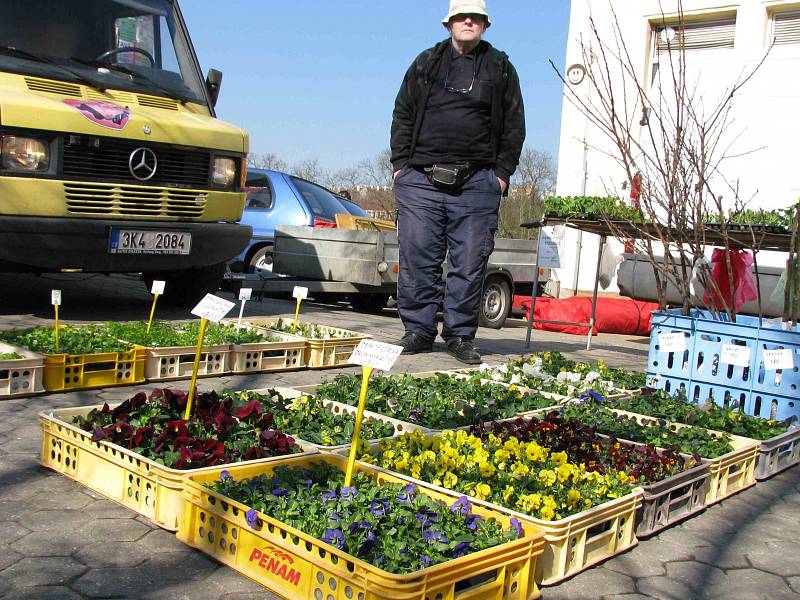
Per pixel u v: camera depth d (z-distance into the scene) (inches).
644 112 278.1
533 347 397.4
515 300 560.7
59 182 296.7
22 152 288.8
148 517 143.6
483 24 293.1
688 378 252.1
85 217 304.5
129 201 313.3
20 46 311.9
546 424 188.1
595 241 653.9
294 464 148.8
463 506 130.5
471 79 295.3
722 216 269.9
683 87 277.9
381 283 445.1
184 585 121.5
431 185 305.1
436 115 297.3
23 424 192.1
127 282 499.5
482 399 224.4
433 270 315.6
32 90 298.0
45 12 323.3
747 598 134.6
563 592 130.3
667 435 196.9
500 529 128.6
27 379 213.6
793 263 266.5
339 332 314.2
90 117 301.0
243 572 124.8
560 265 384.5
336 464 153.0
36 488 154.6
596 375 274.5
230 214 347.3
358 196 1887.3
